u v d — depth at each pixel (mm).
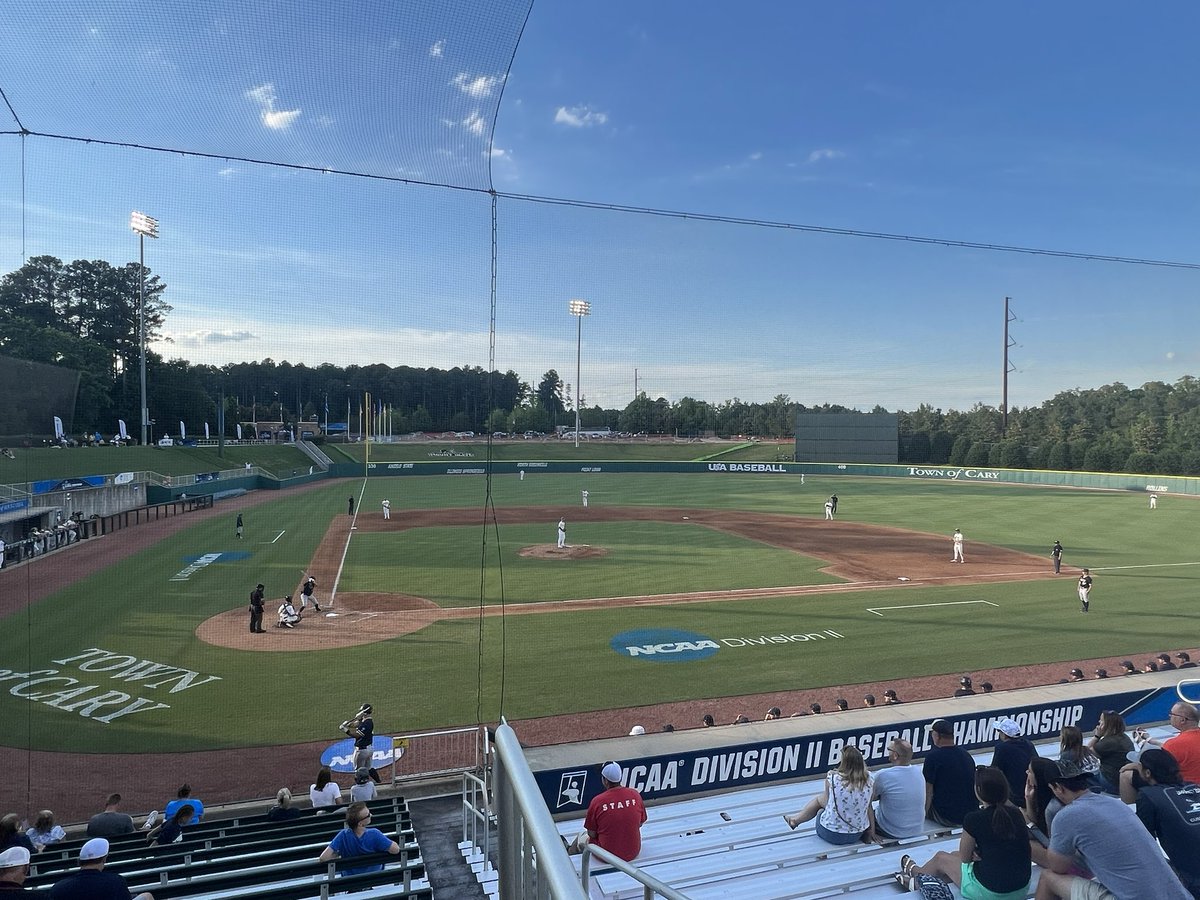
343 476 47438
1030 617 18172
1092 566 24938
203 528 30109
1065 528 33938
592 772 6977
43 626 16641
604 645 15766
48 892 4125
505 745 1906
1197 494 48031
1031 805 4812
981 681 13727
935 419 65875
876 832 5473
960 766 5531
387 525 32875
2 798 9367
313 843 6621
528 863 1769
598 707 12461
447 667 14289
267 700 12578
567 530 32469
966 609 18969
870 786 5535
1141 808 3986
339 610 18344
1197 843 3768
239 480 39250
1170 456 50625
